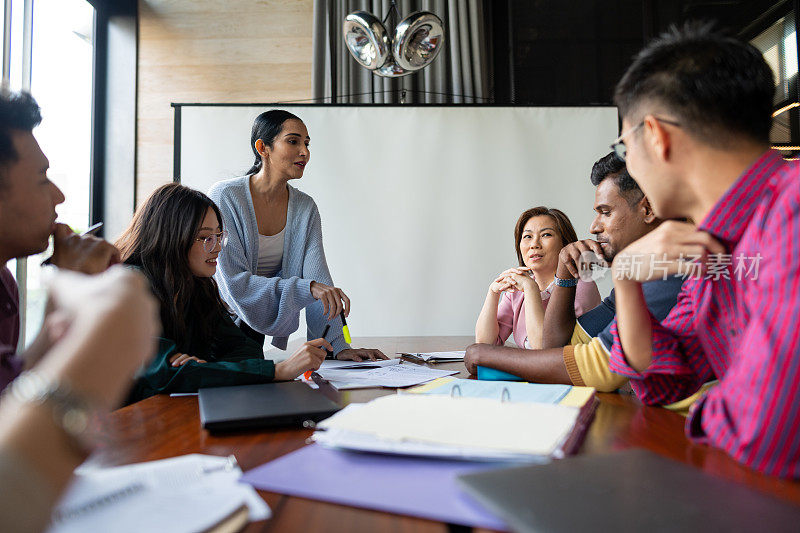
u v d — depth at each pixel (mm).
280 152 1878
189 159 3139
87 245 828
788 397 463
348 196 3199
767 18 3354
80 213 2996
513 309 2031
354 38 2582
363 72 3262
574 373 921
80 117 2965
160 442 596
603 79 3375
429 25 2496
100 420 259
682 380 792
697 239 644
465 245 3207
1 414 246
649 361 794
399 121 3207
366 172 3203
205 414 654
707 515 340
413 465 481
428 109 3217
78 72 2932
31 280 2164
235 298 1718
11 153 739
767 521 331
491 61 3389
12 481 225
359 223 3195
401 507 391
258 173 1943
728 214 618
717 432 520
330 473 466
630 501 362
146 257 1205
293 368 948
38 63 2473
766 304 514
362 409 604
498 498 368
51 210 802
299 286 1619
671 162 631
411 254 3195
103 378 257
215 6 3281
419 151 3207
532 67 3381
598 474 417
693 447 567
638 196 1154
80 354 255
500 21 3395
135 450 563
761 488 440
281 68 3273
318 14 3184
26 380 251
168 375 919
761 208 595
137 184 3211
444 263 3197
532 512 344
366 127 3201
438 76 3254
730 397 520
